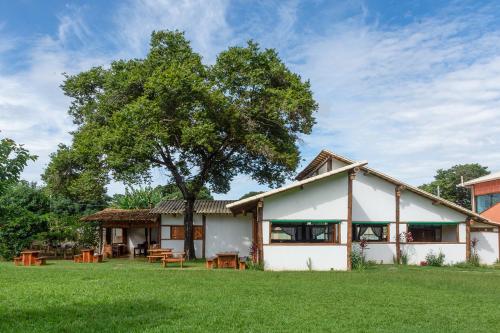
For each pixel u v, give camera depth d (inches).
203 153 1268.5
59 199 1812.3
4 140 436.5
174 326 440.1
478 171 2326.5
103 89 1275.8
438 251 1145.4
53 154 1263.5
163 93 1064.8
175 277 784.3
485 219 1172.5
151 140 1074.1
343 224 1014.4
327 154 1147.3
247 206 1072.8
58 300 557.6
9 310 501.7
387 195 1155.9
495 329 456.8
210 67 1222.3
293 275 850.8
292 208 1006.4
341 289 675.4
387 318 492.7
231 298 585.3
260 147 1153.4
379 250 1138.7
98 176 1182.3
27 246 1275.8
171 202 1424.7
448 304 576.7
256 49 1209.4
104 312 496.7
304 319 479.2
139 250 1409.9
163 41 1218.6
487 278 842.2
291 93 1167.6
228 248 1328.7
